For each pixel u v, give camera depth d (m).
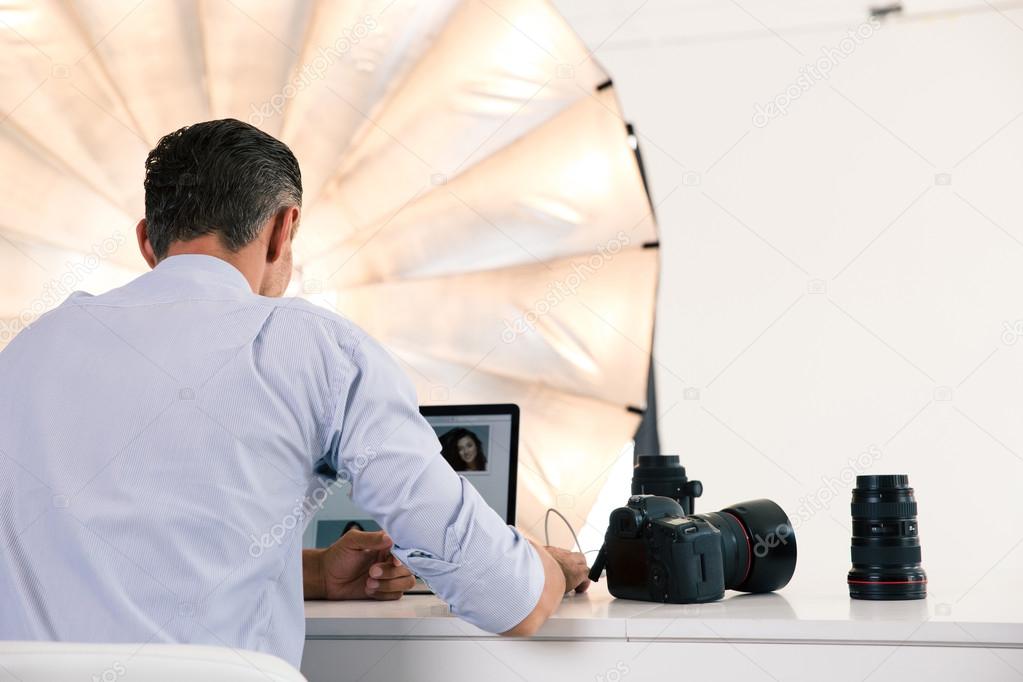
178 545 0.90
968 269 2.44
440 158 2.70
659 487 1.47
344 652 1.18
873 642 1.04
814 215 2.57
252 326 0.98
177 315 0.98
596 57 2.74
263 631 0.96
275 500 0.96
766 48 2.63
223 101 2.70
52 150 2.66
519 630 1.02
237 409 0.94
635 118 2.70
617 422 2.57
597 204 2.67
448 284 2.67
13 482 0.93
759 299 2.59
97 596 0.88
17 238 2.63
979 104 2.46
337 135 2.71
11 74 2.67
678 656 1.09
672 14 2.69
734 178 2.63
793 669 1.06
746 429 2.56
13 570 0.90
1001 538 2.34
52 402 0.94
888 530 1.25
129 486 0.90
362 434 0.98
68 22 2.68
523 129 2.69
